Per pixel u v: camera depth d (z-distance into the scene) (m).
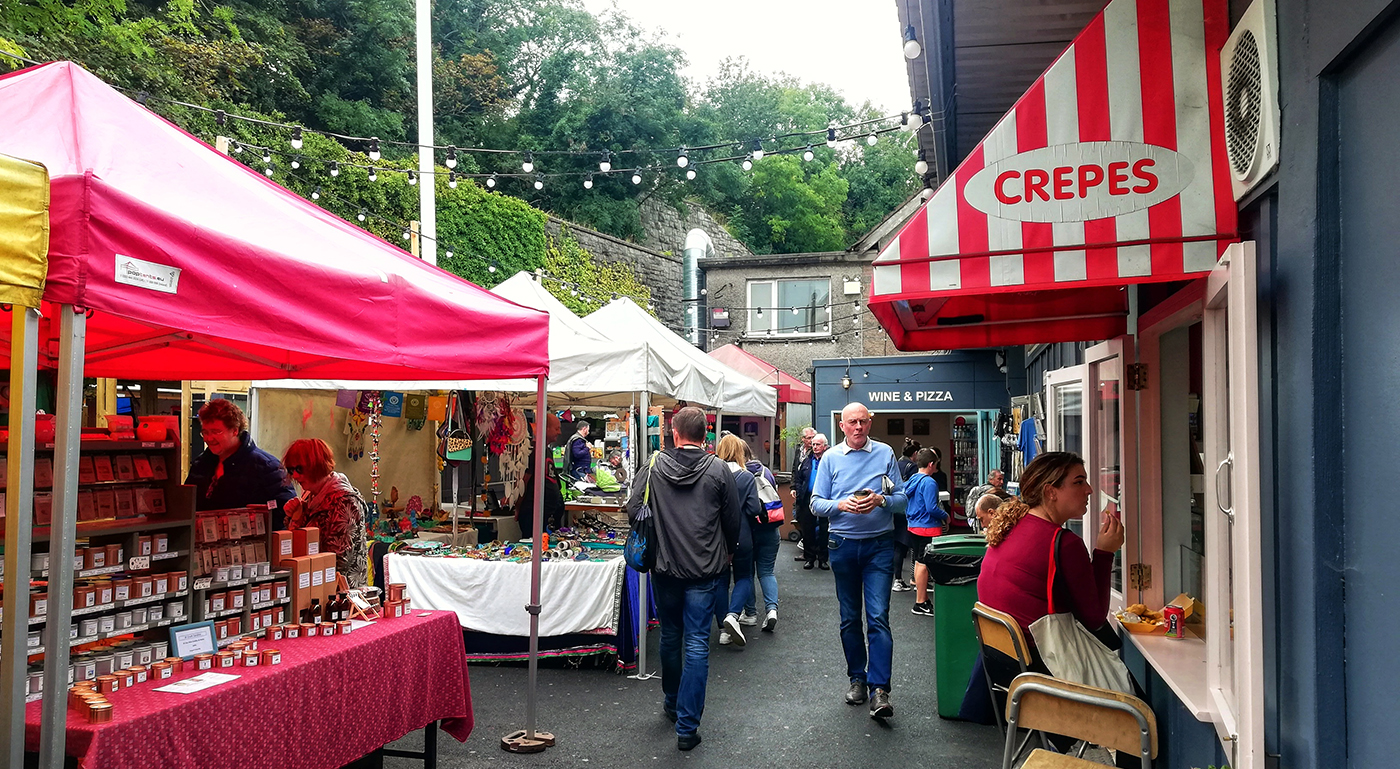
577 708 5.38
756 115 35.84
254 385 7.45
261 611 3.62
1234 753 2.47
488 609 6.34
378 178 15.83
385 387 7.06
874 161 38.59
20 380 2.13
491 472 9.55
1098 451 4.86
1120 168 2.77
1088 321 4.53
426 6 10.88
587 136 26.34
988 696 4.02
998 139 2.85
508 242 18.69
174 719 2.62
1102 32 2.81
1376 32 1.92
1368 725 1.97
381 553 7.24
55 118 2.78
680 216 29.00
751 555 7.23
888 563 5.17
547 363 4.51
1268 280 2.45
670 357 7.93
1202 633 3.61
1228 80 2.67
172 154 3.11
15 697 2.13
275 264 2.85
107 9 11.37
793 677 6.10
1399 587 1.85
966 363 15.51
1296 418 2.24
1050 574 3.29
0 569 2.72
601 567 6.24
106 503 3.10
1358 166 2.03
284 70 18.33
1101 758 3.54
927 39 4.75
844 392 15.88
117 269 2.30
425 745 4.16
